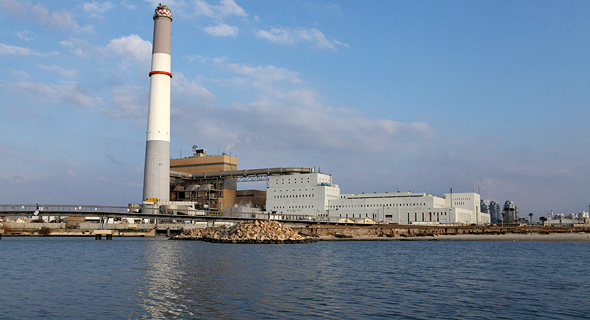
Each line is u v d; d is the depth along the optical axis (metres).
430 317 31.59
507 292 42.38
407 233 189.88
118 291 41.00
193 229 160.88
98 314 31.92
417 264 69.50
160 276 51.47
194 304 35.31
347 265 66.75
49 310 33.12
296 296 39.03
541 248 117.81
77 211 123.44
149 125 198.12
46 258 74.31
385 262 72.62
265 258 76.56
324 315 31.91
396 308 34.47
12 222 168.75
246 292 40.78
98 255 80.62
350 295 39.88
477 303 36.78
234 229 141.50
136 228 173.62
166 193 197.75
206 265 63.59
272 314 32.09
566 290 43.81
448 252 99.75
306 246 120.19
